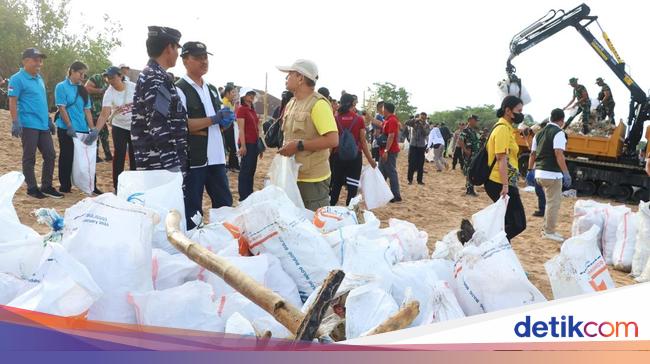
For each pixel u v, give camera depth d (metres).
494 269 2.87
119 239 2.46
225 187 4.96
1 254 2.55
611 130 16.06
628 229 6.38
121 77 7.56
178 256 2.83
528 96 11.23
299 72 4.48
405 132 27.58
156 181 3.46
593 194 16.25
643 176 15.23
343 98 7.22
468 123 14.48
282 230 3.08
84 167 7.49
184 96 4.48
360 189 7.38
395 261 3.31
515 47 16.30
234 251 2.99
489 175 5.67
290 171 4.34
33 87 7.17
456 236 3.60
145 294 2.30
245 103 7.53
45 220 2.64
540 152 7.90
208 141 4.70
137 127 4.16
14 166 9.40
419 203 10.89
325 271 3.01
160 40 4.15
